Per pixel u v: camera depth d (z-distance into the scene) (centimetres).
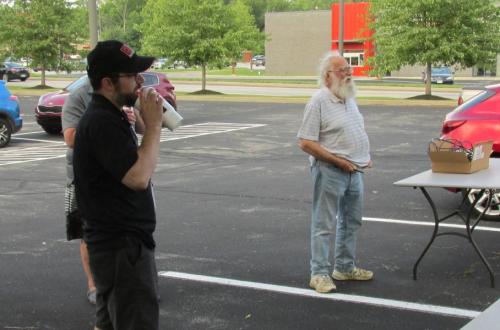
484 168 565
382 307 511
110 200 320
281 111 2464
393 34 2883
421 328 471
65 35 3919
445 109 2441
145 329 327
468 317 488
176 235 733
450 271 593
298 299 532
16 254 673
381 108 2519
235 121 2122
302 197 930
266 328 476
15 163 1305
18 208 891
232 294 547
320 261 547
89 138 314
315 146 522
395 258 635
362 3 5547
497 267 602
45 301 540
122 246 321
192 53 3378
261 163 1263
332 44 5797
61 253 676
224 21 3512
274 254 656
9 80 4944
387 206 858
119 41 324
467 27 2742
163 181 1075
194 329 478
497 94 798
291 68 6538
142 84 334
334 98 525
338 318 491
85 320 501
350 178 539
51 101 1780
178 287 565
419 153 1358
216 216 821
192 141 1627
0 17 3853
